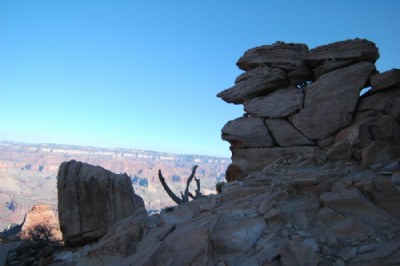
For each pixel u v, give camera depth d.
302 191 12.84
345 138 16.56
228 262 9.30
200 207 14.21
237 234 10.36
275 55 22.03
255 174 17.69
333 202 10.76
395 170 12.38
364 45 19.23
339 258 8.29
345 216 10.16
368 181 11.19
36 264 15.74
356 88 18.59
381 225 9.42
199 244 10.22
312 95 19.80
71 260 14.18
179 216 13.89
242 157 21.12
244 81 22.55
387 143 14.32
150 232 13.02
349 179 12.07
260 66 22.47
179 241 10.61
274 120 20.78
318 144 19.14
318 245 8.91
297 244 8.84
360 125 15.54
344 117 18.52
